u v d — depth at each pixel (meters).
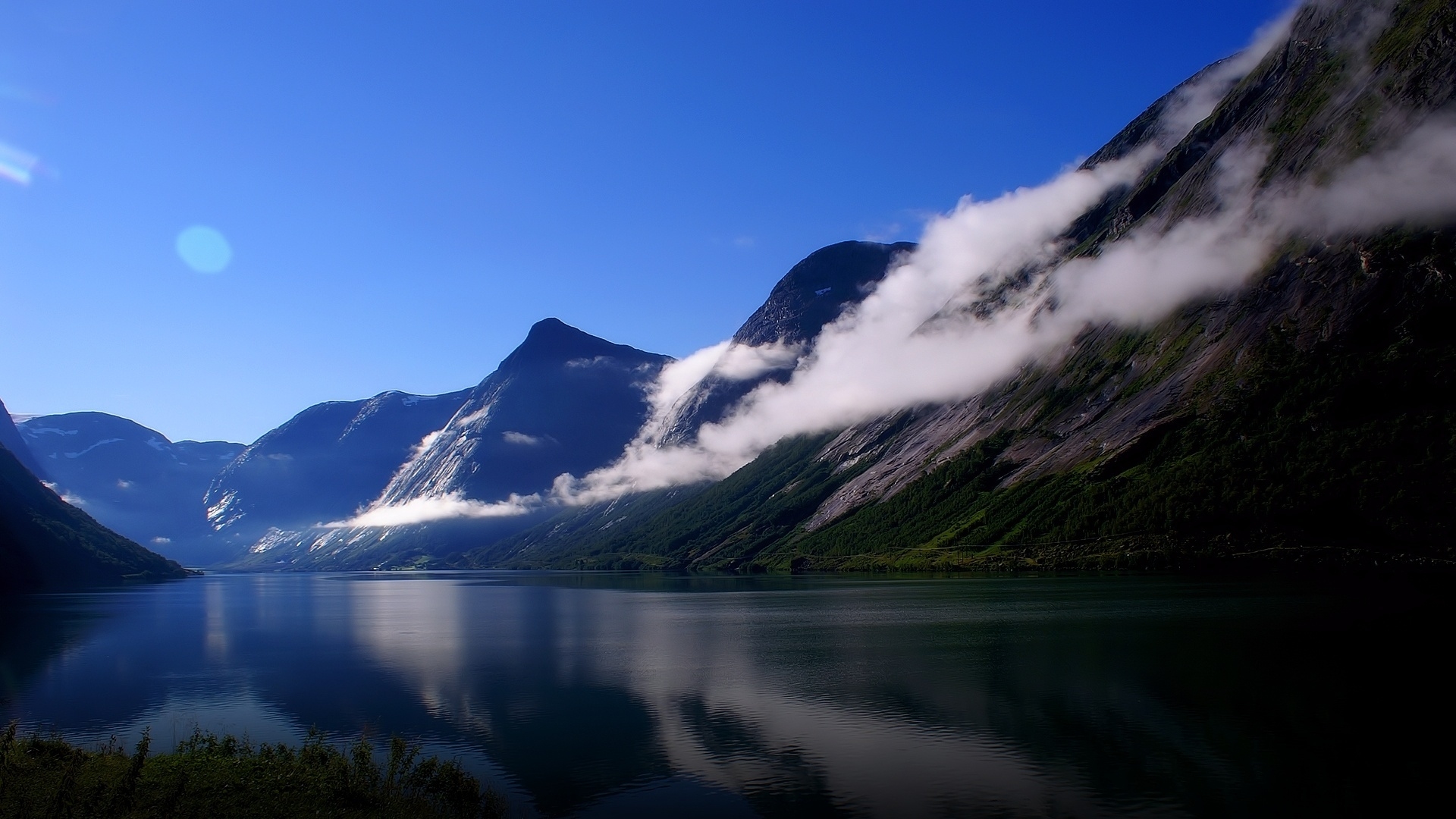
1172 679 80.19
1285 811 48.69
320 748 52.75
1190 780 53.69
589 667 99.25
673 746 63.72
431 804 46.06
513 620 164.25
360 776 47.62
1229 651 92.69
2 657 116.31
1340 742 59.78
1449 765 55.00
